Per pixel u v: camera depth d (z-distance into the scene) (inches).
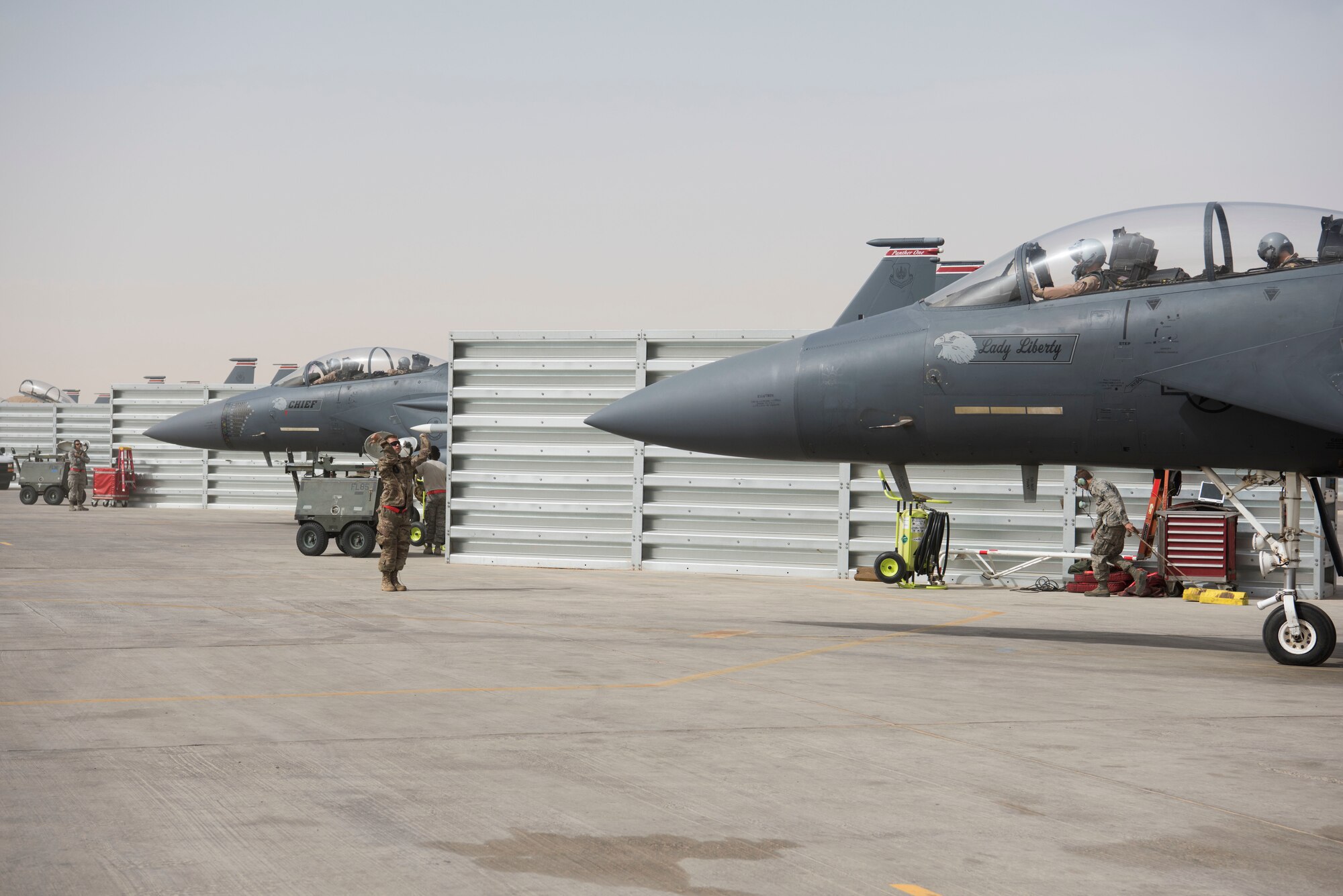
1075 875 163.5
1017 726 262.7
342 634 406.9
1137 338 382.6
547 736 247.4
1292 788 211.3
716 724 262.1
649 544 701.9
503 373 725.3
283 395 1057.5
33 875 159.5
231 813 188.7
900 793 204.7
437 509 826.8
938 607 538.0
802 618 481.1
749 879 161.0
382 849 171.9
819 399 427.5
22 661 339.6
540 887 157.2
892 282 701.3
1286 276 371.6
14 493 1711.4
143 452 1386.6
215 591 542.9
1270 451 374.9
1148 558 629.9
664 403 456.8
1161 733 257.3
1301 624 362.6
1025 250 411.2
